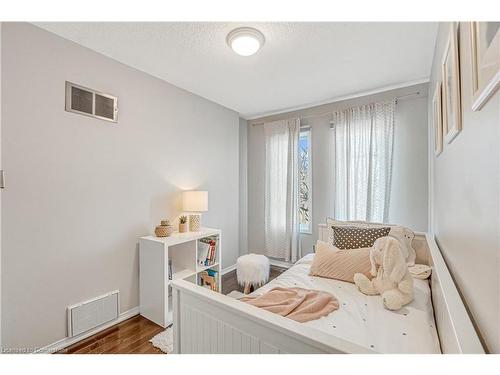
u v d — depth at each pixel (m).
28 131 1.62
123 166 2.20
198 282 2.71
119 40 1.85
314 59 2.14
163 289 2.07
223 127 3.41
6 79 1.53
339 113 3.06
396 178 2.75
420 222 2.61
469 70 0.83
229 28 1.71
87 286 1.93
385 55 2.08
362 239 2.13
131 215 2.26
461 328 0.71
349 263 1.85
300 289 1.64
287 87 2.76
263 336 0.89
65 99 1.81
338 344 0.73
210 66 2.27
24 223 1.61
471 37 0.73
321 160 3.30
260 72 2.40
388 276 1.54
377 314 1.36
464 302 0.94
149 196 2.43
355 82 2.62
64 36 1.79
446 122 1.34
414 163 2.65
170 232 2.34
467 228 0.88
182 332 1.20
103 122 2.05
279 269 3.51
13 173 1.56
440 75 1.60
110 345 1.82
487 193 0.66
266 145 3.72
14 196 1.57
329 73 2.41
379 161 2.77
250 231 4.00
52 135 1.74
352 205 2.94
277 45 1.93
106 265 2.06
